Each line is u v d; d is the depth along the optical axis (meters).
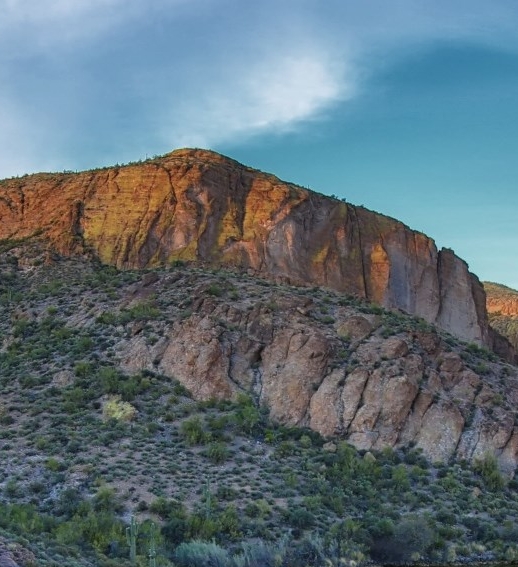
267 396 72.56
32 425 65.38
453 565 52.56
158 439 64.38
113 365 76.56
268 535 50.62
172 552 46.81
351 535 52.25
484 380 81.06
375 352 77.81
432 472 66.56
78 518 47.19
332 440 68.69
